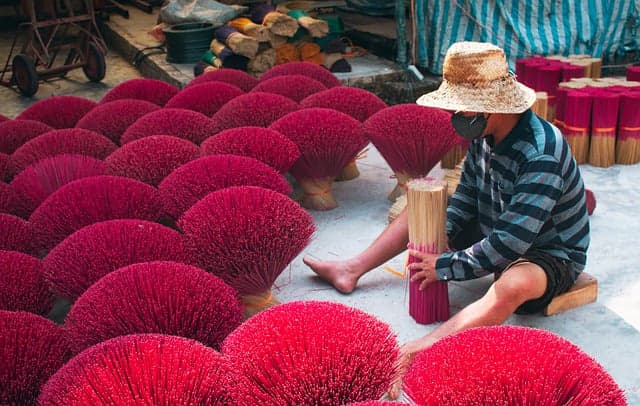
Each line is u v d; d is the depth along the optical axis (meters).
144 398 1.60
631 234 3.31
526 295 2.39
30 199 3.13
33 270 2.45
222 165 2.97
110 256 2.40
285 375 1.66
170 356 1.70
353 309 1.84
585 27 6.25
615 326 2.60
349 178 4.23
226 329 2.09
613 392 1.54
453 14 6.23
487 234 2.75
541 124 2.47
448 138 3.50
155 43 8.05
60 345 2.01
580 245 2.59
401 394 2.14
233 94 4.37
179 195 2.91
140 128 3.70
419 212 2.58
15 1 10.27
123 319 2.02
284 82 4.41
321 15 8.30
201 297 2.08
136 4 10.23
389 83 6.38
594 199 3.47
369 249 2.97
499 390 1.53
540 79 4.98
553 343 1.64
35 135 3.95
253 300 2.62
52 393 1.66
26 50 7.57
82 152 3.56
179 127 3.72
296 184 4.25
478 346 1.62
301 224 2.57
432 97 2.48
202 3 7.12
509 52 6.25
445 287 2.66
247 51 6.20
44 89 7.50
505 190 2.54
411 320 2.73
